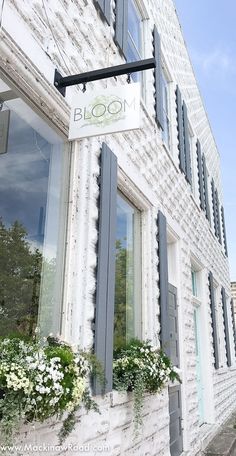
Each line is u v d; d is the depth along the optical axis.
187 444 4.91
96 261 2.96
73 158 3.03
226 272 11.48
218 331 8.91
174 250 5.86
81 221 2.88
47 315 2.55
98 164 3.26
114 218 3.30
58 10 2.97
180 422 4.95
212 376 7.23
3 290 2.34
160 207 5.05
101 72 2.77
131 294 4.02
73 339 2.59
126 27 4.45
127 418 3.18
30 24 2.58
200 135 9.57
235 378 10.37
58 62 2.88
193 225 7.21
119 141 3.91
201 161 9.09
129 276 4.05
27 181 2.71
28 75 2.51
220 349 8.88
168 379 3.59
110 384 2.83
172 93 6.90
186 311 5.87
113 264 3.17
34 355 1.90
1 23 2.26
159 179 5.20
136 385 3.09
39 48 2.62
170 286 5.38
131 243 4.25
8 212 2.55
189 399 5.41
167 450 4.01
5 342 1.96
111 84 3.81
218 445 5.82
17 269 2.47
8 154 2.64
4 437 1.77
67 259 2.77
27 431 2.01
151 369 3.27
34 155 2.79
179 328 5.43
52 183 2.86
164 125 6.23
